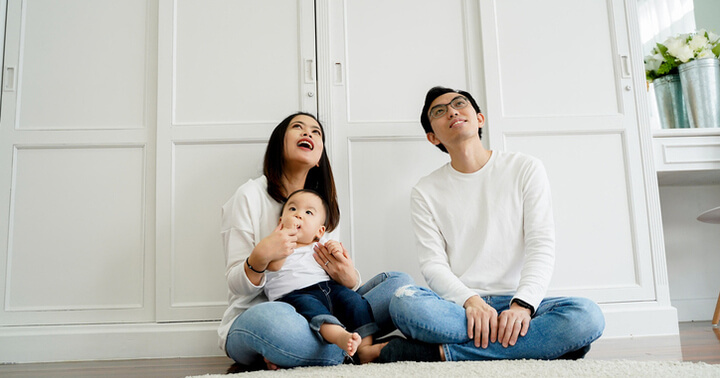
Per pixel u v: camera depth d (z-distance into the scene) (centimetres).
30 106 196
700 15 258
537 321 121
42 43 200
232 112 197
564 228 195
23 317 183
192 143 194
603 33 207
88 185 192
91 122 196
